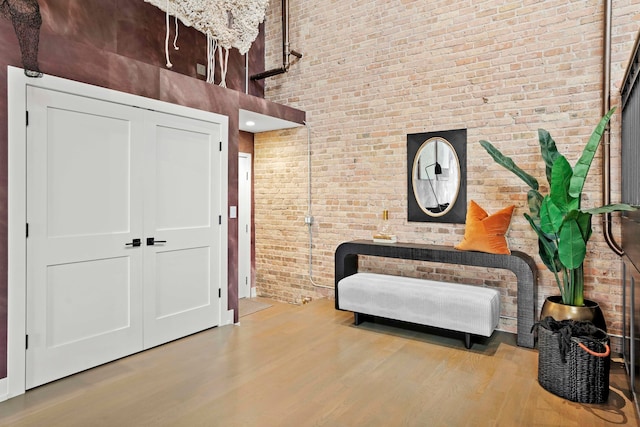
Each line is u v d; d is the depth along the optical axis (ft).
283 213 17.43
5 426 7.00
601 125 8.70
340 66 15.53
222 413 7.49
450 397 8.11
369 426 7.07
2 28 7.90
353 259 14.71
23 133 8.19
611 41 10.43
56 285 8.81
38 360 8.48
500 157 10.95
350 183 15.39
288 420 7.25
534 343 10.80
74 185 9.13
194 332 12.02
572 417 7.35
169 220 11.32
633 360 7.84
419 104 13.70
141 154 10.55
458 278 13.15
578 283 9.85
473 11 12.61
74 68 9.07
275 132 17.61
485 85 12.44
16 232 8.08
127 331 10.24
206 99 12.29
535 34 11.61
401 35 14.05
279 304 16.47
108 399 8.00
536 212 10.66
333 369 9.47
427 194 13.57
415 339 11.57
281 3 16.98
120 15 12.06
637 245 6.86
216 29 13.82
